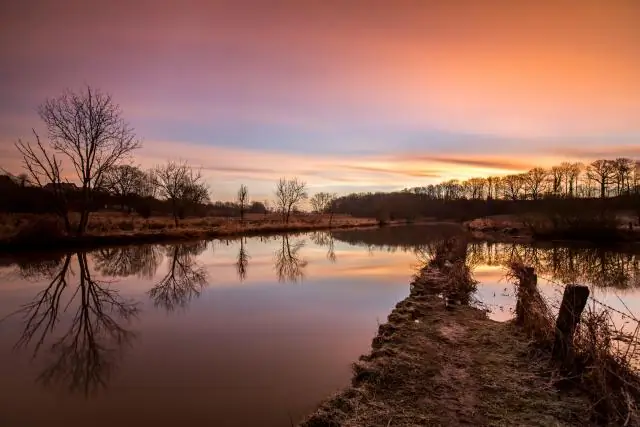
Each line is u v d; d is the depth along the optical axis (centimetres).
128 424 576
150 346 911
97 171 3017
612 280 1778
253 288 1603
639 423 486
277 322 1103
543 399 571
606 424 500
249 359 821
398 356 726
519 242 3875
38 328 1058
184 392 673
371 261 2497
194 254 2723
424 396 583
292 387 686
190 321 1116
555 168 8544
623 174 7338
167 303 1334
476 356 745
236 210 9000
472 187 11506
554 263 2375
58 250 2597
